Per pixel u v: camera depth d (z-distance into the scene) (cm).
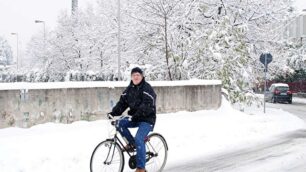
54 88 1198
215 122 1451
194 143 1084
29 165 780
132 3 2205
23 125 1124
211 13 2397
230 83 2048
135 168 716
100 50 3116
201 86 1692
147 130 699
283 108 2742
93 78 3005
